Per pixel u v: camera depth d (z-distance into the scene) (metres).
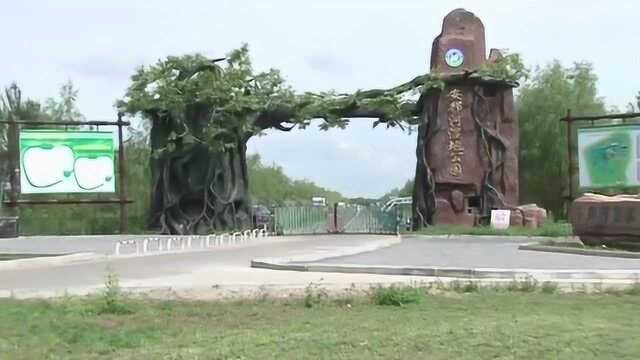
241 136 46.91
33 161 46.72
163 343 9.71
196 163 45.59
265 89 46.66
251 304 13.57
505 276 17.38
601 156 45.47
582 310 12.32
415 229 47.03
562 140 59.28
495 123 45.88
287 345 9.07
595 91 62.22
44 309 12.90
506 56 45.53
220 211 45.84
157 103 44.69
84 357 8.94
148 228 47.19
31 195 47.28
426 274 18.17
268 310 12.82
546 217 45.44
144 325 11.34
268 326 11.03
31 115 60.78
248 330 10.61
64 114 65.38
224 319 11.89
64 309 12.86
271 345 9.09
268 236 44.62
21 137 46.59
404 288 14.19
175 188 45.81
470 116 45.88
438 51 46.41
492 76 45.16
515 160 45.94
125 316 12.27
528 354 8.37
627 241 27.14
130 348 9.50
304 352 8.63
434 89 45.75
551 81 61.53
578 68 62.72
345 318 11.57
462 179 45.59
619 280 16.88
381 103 46.56
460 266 19.78
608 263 20.91
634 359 8.15
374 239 39.06
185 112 45.06
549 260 22.39
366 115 47.66
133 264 23.19
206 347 9.17
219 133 44.72
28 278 19.05
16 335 10.46
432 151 46.12
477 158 45.75
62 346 9.67
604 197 28.61
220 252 28.70
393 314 11.99
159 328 11.04
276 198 105.19
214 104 44.97
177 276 18.77
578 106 59.81
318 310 12.76
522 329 9.90
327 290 14.94
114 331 10.78
